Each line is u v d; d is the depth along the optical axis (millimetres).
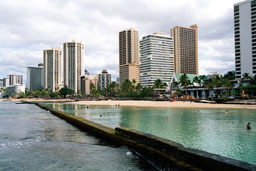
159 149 10992
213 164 7809
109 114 55312
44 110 69312
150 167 11062
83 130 24422
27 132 23016
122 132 15477
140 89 187250
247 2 150500
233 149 18922
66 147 15594
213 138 23500
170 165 9891
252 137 23938
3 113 55969
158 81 165250
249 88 115062
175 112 57875
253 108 65438
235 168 7043
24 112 59781
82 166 11148
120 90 189750
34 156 13148
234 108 67938
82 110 72625
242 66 151000
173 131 27969
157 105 92938
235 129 29359
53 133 22250
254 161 15648
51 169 10719
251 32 148000
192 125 33281
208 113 53250
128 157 12711
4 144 16812
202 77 154500
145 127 31578
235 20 156375
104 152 13883
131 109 73625
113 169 10711
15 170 10625
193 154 8703
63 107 94125
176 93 149500
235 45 156000
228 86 122750
